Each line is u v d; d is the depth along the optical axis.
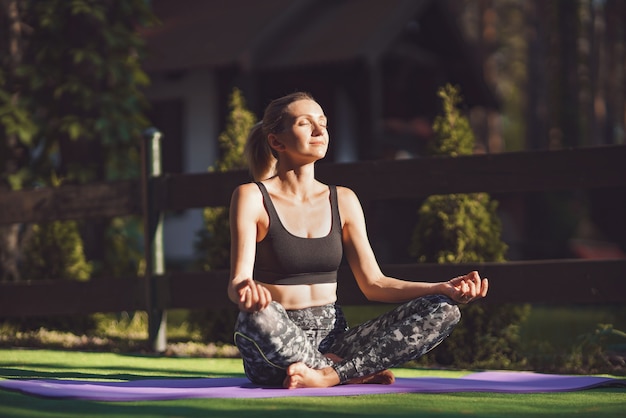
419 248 7.49
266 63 19.11
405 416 3.55
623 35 35.41
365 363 4.53
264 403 3.90
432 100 24.52
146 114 20.41
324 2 21.12
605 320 10.92
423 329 4.55
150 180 8.01
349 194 4.96
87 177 11.34
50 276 9.62
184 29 20.69
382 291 4.84
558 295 6.61
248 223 4.62
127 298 8.03
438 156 7.01
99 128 11.23
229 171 7.74
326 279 4.74
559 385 4.85
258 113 20.31
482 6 37.88
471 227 7.39
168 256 19.56
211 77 19.83
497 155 6.84
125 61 11.76
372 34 19.03
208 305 7.70
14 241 10.92
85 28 11.57
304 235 4.70
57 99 11.67
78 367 6.28
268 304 4.30
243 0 21.33
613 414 3.73
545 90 32.69
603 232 21.94
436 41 23.75
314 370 4.46
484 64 37.44
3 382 4.57
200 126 19.95
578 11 21.75
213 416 3.50
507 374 5.45
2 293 8.66
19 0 11.83
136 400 3.98
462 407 3.87
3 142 11.40
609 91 35.91
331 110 20.30
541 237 21.47
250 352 4.43
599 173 6.59
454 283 4.63
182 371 6.12
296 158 4.76
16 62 11.67
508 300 6.73
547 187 6.71
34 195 8.71
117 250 11.34
